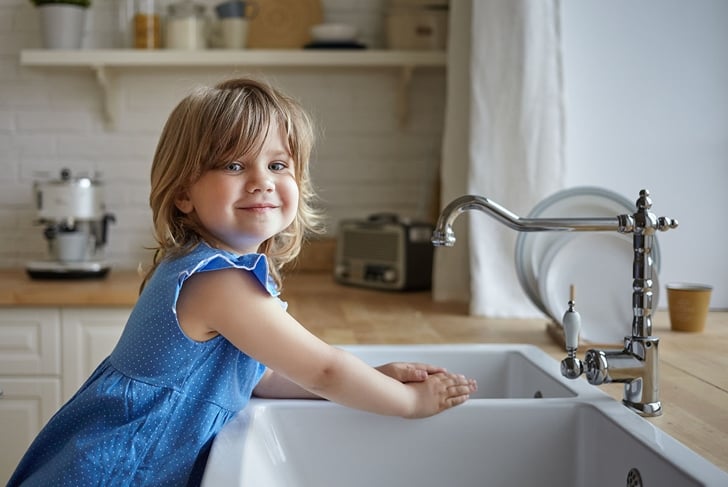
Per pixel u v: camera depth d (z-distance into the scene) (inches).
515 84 79.4
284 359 38.4
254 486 33.9
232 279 38.6
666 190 81.4
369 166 113.8
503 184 79.8
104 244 104.0
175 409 39.3
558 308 63.4
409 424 41.2
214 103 40.8
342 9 112.9
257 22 109.3
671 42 80.8
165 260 40.8
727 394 46.1
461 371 55.4
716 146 80.9
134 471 38.4
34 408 90.1
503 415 41.3
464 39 90.4
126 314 90.0
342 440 41.1
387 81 113.3
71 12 103.9
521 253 67.2
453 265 90.2
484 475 41.3
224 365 40.6
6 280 97.6
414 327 71.8
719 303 80.7
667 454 33.0
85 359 89.8
